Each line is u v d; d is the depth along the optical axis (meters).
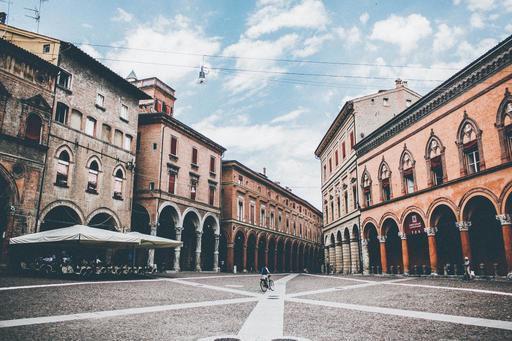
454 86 24.97
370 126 39.22
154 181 36.19
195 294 16.05
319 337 7.88
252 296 15.93
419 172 28.69
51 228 27.84
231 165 49.84
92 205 28.83
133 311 10.85
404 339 7.65
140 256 34.81
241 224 50.47
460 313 10.60
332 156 49.25
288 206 68.75
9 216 22.61
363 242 36.44
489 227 25.14
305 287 21.31
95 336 7.64
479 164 23.22
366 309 11.85
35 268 22.61
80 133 28.31
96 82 30.47
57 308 10.86
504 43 20.88
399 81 42.25
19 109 23.83
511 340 7.36
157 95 44.81
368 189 36.34
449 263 27.92
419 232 28.36
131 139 34.09
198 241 41.38
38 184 24.47
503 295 13.90
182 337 7.74
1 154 22.50
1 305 10.89
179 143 39.88
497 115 21.73
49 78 26.03
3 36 27.62
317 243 85.12
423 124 28.33
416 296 14.96
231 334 8.12
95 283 19.11
